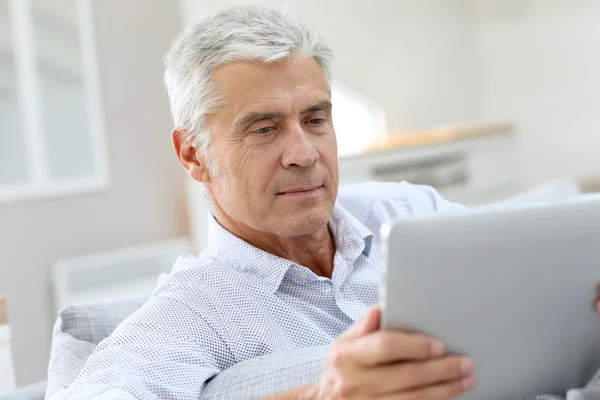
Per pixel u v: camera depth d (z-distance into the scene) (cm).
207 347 126
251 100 132
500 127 525
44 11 397
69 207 409
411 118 590
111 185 424
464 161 477
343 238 146
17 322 393
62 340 140
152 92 440
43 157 399
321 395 89
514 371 92
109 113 422
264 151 133
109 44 421
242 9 136
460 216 84
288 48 131
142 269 425
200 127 138
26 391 142
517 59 606
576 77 577
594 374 100
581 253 88
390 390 83
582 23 569
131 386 111
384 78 572
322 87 137
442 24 607
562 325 92
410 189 173
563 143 591
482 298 85
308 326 136
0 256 387
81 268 403
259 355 129
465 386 85
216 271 134
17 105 391
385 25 570
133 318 127
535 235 86
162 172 444
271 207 134
